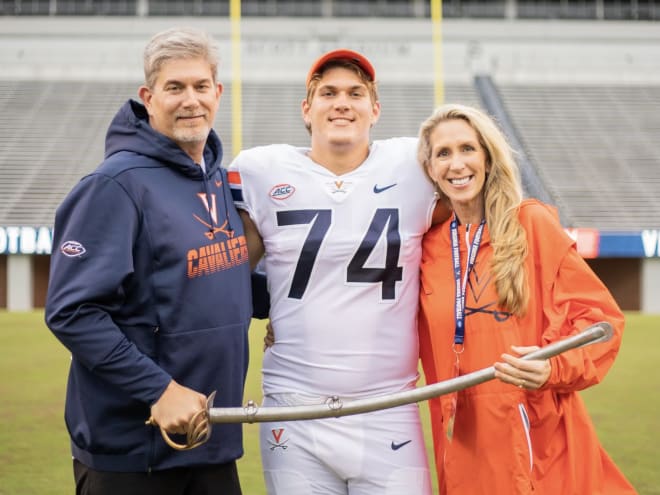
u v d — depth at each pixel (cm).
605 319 239
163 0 1925
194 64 226
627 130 1755
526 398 243
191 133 227
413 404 258
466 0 1962
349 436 246
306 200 258
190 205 228
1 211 1477
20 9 1905
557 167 1627
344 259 252
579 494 242
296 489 248
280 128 1767
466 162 252
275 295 261
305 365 253
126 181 218
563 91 1894
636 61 1938
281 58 1922
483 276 250
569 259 246
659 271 1316
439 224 270
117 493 219
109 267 212
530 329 246
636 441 485
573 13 1961
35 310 1288
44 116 1773
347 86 257
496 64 1941
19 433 502
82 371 221
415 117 1798
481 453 243
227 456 229
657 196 1537
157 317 221
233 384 230
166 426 209
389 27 1931
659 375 707
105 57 1914
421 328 266
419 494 249
